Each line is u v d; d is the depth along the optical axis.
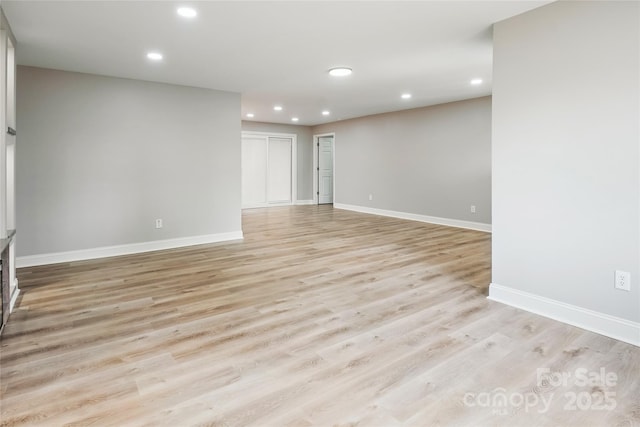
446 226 7.10
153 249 5.17
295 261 4.55
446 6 2.78
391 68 4.47
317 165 10.84
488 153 6.48
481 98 6.51
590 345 2.42
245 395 1.90
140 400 1.86
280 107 7.36
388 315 2.91
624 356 2.28
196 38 3.44
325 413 1.76
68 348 2.39
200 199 5.54
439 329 2.66
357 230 6.68
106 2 2.71
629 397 1.88
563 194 2.74
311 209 9.66
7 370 2.13
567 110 2.69
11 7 2.78
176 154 5.29
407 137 7.89
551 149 2.79
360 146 9.07
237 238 5.92
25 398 1.87
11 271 3.25
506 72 3.04
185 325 2.73
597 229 2.59
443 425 1.68
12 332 2.62
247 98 6.35
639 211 2.39
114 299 3.26
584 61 2.59
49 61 4.11
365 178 9.00
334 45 3.65
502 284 3.18
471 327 2.70
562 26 2.68
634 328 2.43
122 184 4.91
